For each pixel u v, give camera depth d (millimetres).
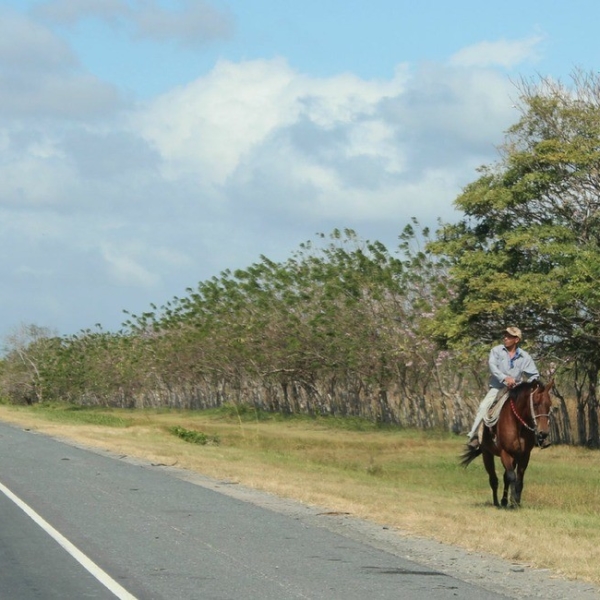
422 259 54688
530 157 37875
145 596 9133
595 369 40875
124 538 12336
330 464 30719
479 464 30703
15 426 41094
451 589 9750
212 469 22359
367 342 58656
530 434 16531
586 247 37000
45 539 12180
